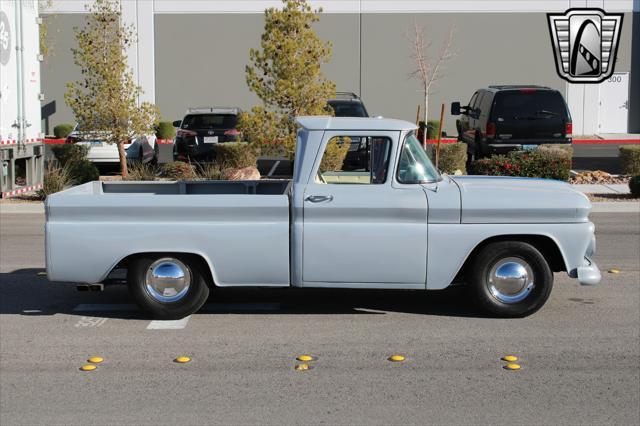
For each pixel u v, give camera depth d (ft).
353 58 126.52
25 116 60.85
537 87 75.36
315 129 29.40
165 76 127.03
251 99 127.54
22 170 64.95
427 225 28.99
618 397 22.45
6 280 36.78
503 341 27.37
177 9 126.00
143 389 23.13
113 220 29.14
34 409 21.68
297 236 28.99
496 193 29.17
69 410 21.61
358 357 25.81
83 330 28.94
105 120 73.15
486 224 29.07
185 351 26.50
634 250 43.70
